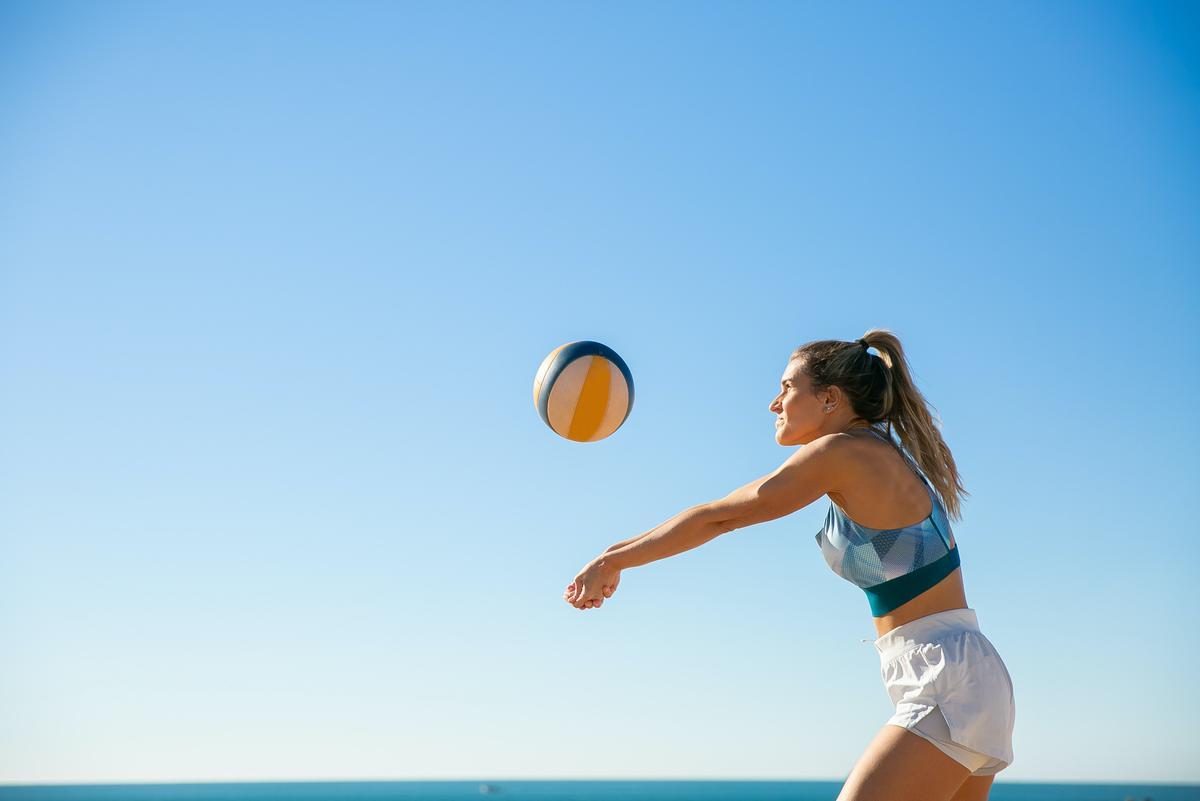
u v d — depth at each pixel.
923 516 3.68
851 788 3.47
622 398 5.24
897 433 3.98
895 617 3.69
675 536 3.64
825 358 3.97
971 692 3.47
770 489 3.60
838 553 3.85
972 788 3.67
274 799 189.50
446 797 174.75
